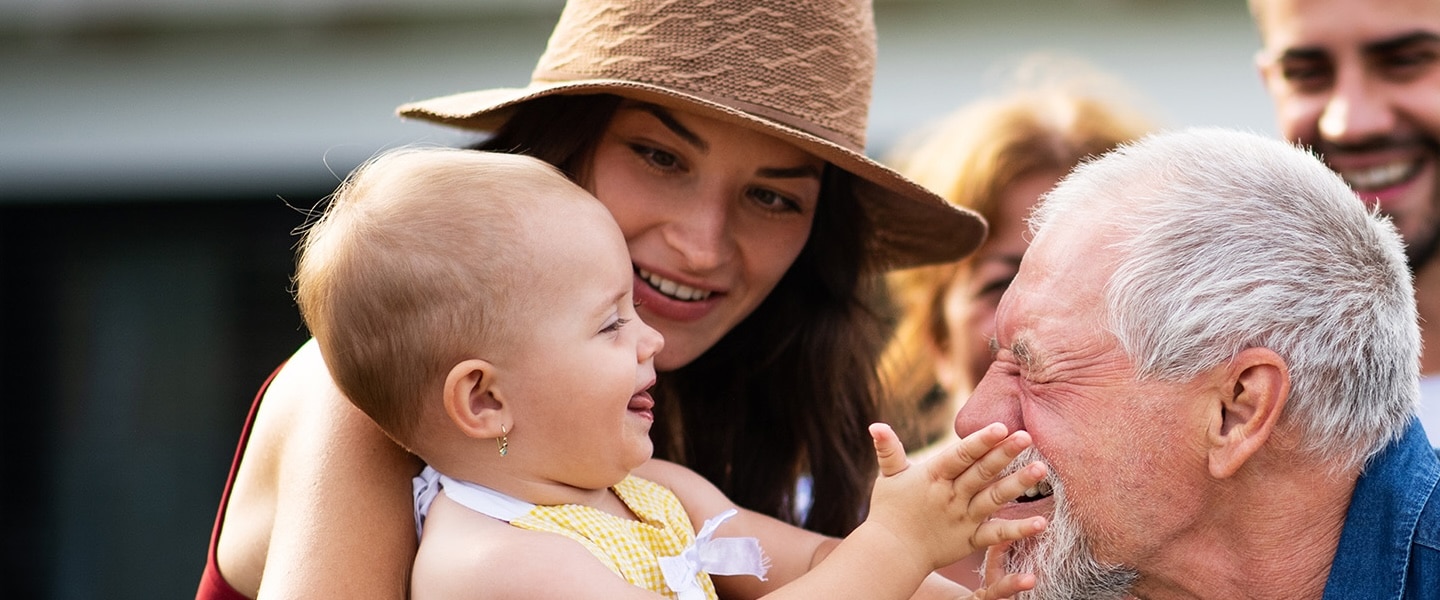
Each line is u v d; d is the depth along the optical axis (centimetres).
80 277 616
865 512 289
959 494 192
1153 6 562
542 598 184
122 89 595
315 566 185
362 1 580
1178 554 200
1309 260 191
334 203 208
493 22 581
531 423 196
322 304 197
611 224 204
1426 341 334
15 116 598
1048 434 202
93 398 620
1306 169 199
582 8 234
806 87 225
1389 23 315
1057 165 345
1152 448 196
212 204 609
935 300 367
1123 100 377
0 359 614
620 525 203
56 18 588
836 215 263
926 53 574
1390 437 193
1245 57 555
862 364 283
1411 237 325
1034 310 205
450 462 199
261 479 208
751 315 273
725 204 227
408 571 196
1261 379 188
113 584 619
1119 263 197
